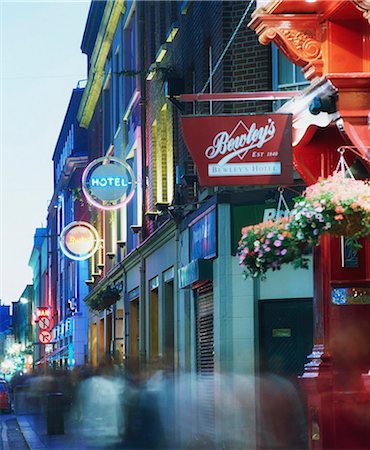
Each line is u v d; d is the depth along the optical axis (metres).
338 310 12.08
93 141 54.22
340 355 12.02
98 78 48.62
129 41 39.38
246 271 11.38
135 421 25.80
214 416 21.77
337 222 10.39
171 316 29.98
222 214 21.30
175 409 26.41
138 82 35.09
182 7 25.58
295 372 20.47
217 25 21.84
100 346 51.06
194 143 12.14
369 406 11.75
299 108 12.15
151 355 32.66
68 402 36.00
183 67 26.22
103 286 48.12
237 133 12.16
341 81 11.05
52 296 89.69
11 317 177.75
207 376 23.27
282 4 11.63
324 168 12.34
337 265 12.15
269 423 20.48
